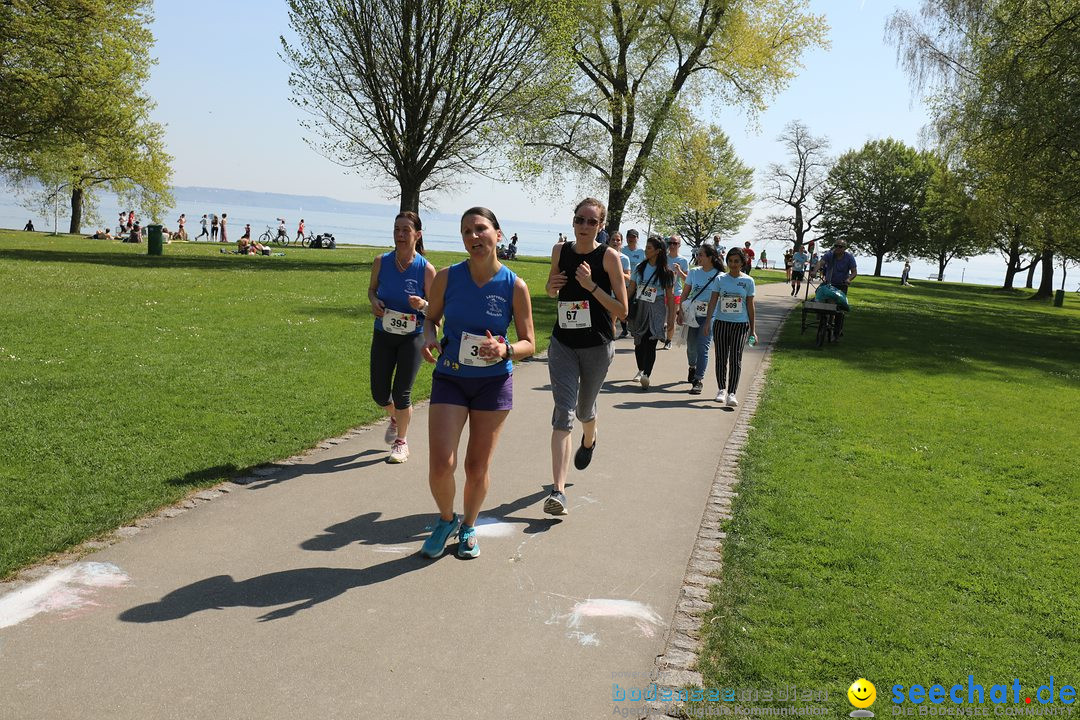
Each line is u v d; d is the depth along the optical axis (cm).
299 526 460
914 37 2311
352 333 1209
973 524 514
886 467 639
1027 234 3219
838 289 1449
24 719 273
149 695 291
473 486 427
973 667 333
